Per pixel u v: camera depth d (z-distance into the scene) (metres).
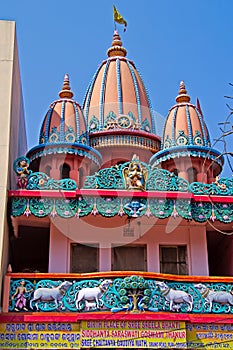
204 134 23.14
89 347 16.59
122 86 24.91
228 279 17.94
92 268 19.47
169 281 17.69
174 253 19.97
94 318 16.78
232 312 17.59
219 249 21.69
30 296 17.20
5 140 18.41
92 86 25.56
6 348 16.52
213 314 17.44
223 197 18.84
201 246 19.83
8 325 16.75
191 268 19.58
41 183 18.53
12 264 21.52
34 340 16.64
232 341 17.09
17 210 18.09
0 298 16.88
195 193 18.92
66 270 19.17
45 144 21.61
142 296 17.17
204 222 18.92
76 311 17.14
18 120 21.66
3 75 19.22
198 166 22.28
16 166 18.75
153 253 19.70
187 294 17.53
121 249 19.86
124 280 17.22
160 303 17.23
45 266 22.70
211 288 17.78
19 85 21.77
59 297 17.25
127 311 16.97
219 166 22.84
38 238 20.95
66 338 16.70
